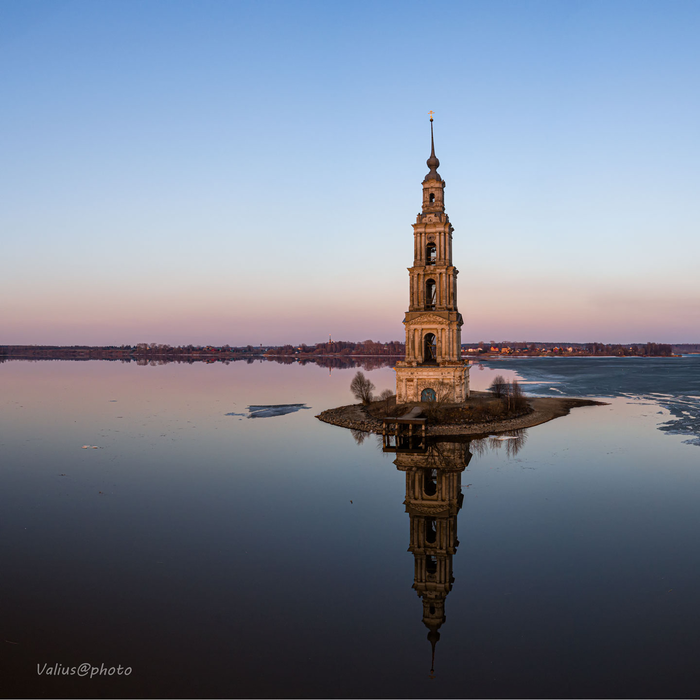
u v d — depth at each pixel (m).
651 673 23.20
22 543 37.66
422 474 54.59
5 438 75.56
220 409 104.69
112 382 172.38
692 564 33.34
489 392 113.94
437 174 93.75
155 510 44.53
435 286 94.75
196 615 28.14
